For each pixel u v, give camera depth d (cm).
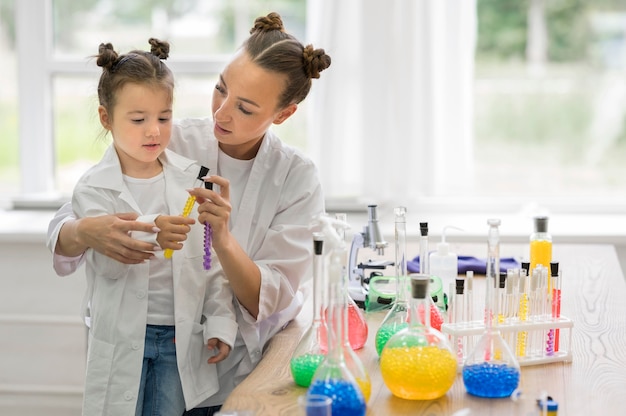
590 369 159
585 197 351
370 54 313
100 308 184
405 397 143
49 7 349
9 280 315
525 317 164
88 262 187
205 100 347
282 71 182
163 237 171
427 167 322
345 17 315
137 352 183
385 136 318
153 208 187
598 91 350
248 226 197
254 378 156
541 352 164
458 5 323
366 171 321
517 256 250
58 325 316
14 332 318
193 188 180
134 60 180
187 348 184
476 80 353
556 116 352
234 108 181
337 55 315
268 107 183
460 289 162
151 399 187
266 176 199
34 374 320
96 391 184
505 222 322
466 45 327
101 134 204
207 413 202
